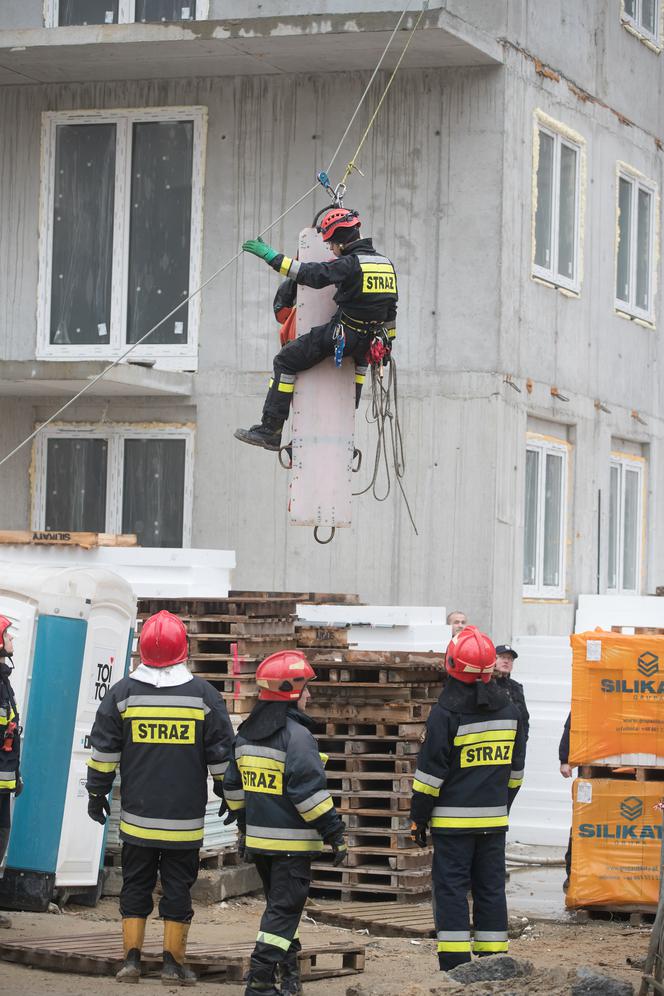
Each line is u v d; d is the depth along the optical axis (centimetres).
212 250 4919
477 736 2567
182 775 2517
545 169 5144
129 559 4119
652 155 6056
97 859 3244
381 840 3666
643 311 5975
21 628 3159
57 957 2639
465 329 4728
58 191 5044
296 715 2364
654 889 3366
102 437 5003
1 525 5066
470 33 4488
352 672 3622
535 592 5103
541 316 5044
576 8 5325
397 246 4800
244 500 4862
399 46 4534
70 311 5028
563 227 5306
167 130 4969
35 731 3147
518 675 4684
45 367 4516
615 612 5219
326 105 4850
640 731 3384
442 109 4766
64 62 4794
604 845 3391
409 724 3550
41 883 3141
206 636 3534
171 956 2561
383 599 4747
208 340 4919
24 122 5072
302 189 4859
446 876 2577
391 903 3497
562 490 5322
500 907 2619
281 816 2323
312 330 2755
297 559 4816
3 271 5081
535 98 4969
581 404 5366
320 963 2873
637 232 5972
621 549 5825
